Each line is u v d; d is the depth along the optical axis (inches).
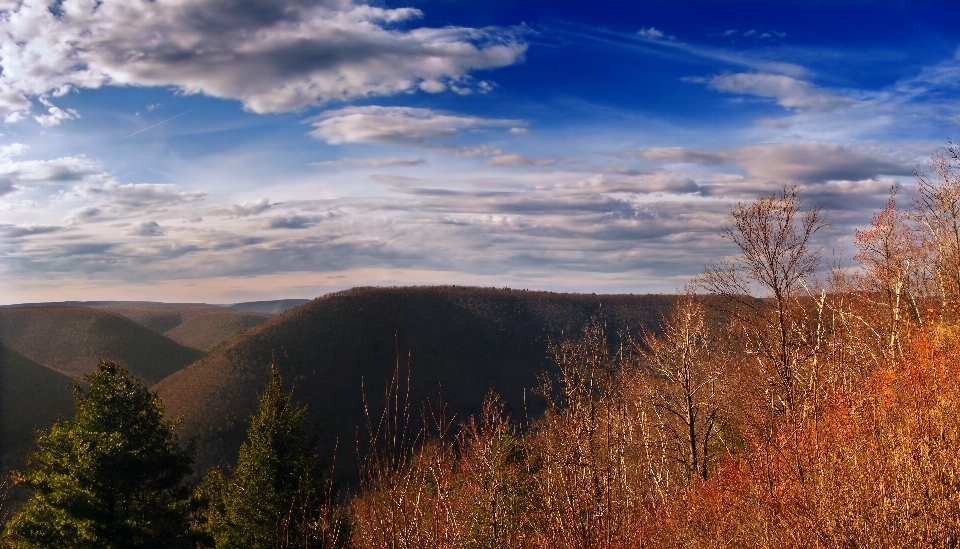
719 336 893.8
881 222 805.9
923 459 366.6
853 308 769.6
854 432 417.1
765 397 689.6
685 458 878.4
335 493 765.9
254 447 791.1
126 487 814.5
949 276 743.7
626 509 320.2
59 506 758.5
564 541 290.5
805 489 415.5
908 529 350.0
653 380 878.4
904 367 450.9
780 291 682.2
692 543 517.0
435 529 251.8
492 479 347.3
